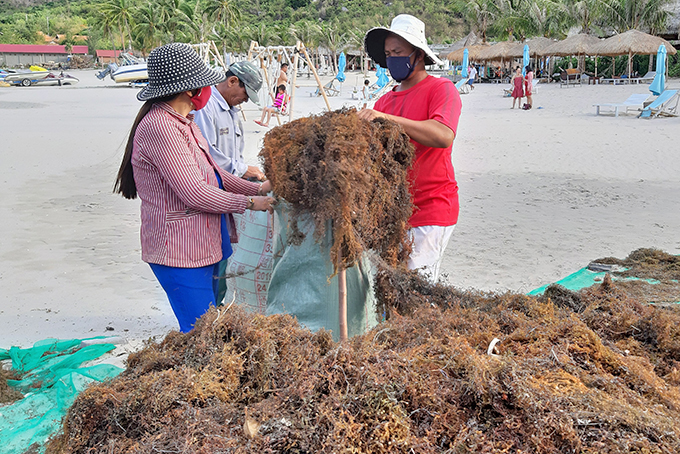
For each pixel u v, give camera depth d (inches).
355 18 3969.0
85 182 386.3
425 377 74.1
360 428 66.5
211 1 2970.0
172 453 65.1
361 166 94.0
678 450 62.3
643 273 191.0
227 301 135.4
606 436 64.0
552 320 91.9
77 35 4901.6
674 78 1517.0
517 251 235.1
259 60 730.2
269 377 77.0
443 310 102.6
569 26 1879.9
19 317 173.0
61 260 229.3
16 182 386.0
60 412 112.6
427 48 120.7
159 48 106.2
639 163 437.7
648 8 1660.9
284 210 106.3
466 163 457.1
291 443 65.6
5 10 6028.5
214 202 108.0
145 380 76.3
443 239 128.2
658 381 79.2
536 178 391.2
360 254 98.7
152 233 111.3
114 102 1159.0
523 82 906.7
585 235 256.4
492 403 70.2
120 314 175.2
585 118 762.2
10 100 1230.9
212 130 160.9
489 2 1993.1
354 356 75.7
